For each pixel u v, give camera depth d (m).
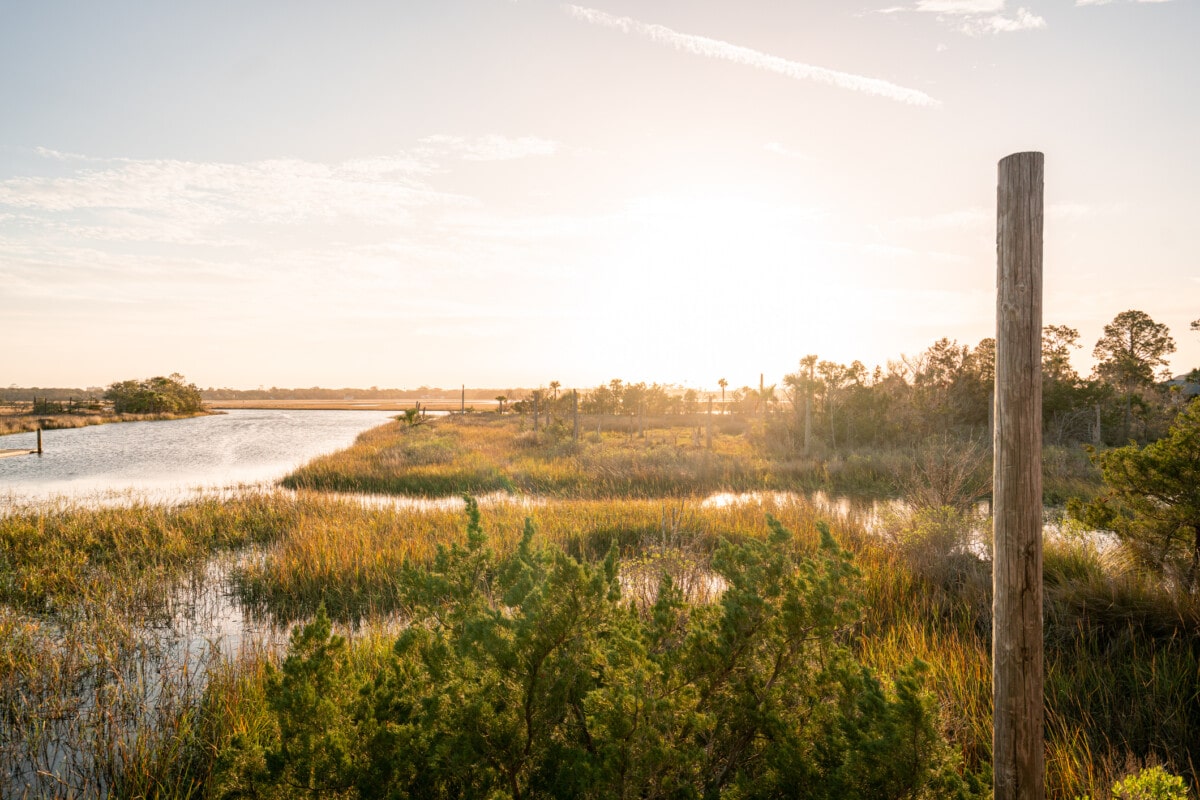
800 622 3.33
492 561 4.10
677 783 3.04
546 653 3.15
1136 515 7.15
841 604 3.41
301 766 2.94
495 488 20.27
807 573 3.51
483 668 3.24
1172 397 27.11
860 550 10.30
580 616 3.23
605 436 35.09
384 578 9.62
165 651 7.27
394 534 11.63
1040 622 2.64
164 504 16.11
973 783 3.04
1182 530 6.80
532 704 3.13
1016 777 2.63
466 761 3.00
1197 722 4.78
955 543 8.99
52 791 4.56
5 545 11.34
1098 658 5.73
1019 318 2.64
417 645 3.73
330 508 14.74
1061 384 25.16
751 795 3.00
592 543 11.99
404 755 3.03
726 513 13.69
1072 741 4.55
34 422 57.16
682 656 3.40
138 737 4.98
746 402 50.94
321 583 9.66
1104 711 4.95
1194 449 6.55
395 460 25.08
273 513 14.45
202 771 4.76
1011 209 2.66
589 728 3.08
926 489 12.11
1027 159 2.64
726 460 22.86
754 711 3.29
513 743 3.10
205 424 69.62
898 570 8.72
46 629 7.61
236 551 12.00
